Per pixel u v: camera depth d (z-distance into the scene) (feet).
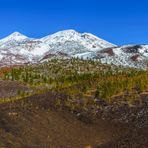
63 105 338.54
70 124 293.23
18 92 482.28
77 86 427.33
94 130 296.71
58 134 257.55
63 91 393.50
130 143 228.43
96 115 327.26
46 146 227.61
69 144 248.32
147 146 215.51
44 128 256.73
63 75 612.70
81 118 315.99
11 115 253.85
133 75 509.35
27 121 254.68
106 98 366.02
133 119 314.35
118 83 407.85
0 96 497.87
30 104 325.01
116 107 343.26
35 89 531.09
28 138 227.81
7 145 204.95
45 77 573.33
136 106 341.41
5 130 224.33
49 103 338.54
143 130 282.15
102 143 265.95
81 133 280.92
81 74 607.37
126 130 296.51
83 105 347.77
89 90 400.06
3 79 579.48
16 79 573.74
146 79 422.00
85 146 252.01
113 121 315.58
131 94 376.48
